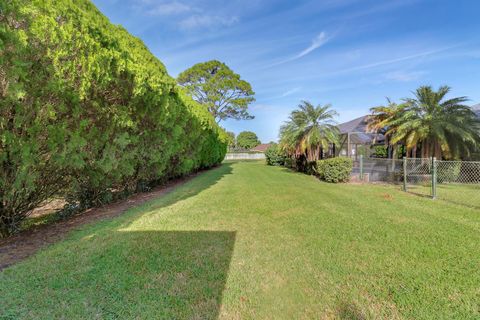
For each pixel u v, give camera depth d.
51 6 3.29
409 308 2.02
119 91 4.68
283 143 14.38
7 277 2.36
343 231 3.84
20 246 3.20
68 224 4.19
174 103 7.07
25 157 3.17
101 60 3.88
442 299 2.13
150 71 5.65
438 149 10.34
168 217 4.59
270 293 2.22
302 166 14.98
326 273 2.56
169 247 3.17
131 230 3.82
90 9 5.33
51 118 3.44
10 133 3.00
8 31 2.73
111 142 4.79
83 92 3.67
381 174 10.47
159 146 6.89
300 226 4.09
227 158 38.69
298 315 1.94
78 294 2.13
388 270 2.62
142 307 1.99
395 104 12.85
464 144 9.97
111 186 5.96
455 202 6.00
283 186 8.76
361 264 2.76
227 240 3.46
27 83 3.06
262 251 3.10
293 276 2.51
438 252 3.05
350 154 16.12
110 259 2.79
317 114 12.81
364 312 1.97
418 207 5.44
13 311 1.89
